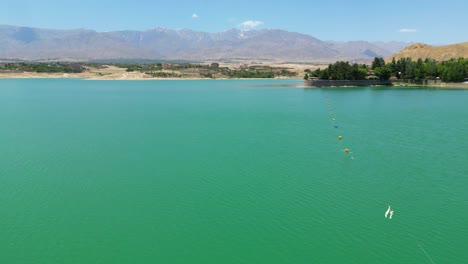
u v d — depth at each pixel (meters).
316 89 193.88
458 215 40.56
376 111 110.69
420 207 42.41
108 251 34.16
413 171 53.81
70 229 37.69
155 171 53.66
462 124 88.75
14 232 37.09
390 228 37.94
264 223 38.81
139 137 74.94
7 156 60.94
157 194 45.69
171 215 40.50
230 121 94.31
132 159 59.44
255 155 61.47
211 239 36.00
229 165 56.25
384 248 34.59
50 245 35.00
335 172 53.31
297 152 63.56
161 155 61.59
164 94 172.25
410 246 34.97
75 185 48.53
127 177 51.28
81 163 57.41
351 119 96.56
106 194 45.72
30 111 112.12
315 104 129.25
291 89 196.62
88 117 100.81
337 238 36.19
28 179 50.53
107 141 71.44
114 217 40.03
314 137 75.06
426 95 156.25
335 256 33.53
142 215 40.47
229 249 34.44
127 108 120.31
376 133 78.88
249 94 170.75
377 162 58.00
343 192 46.22
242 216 40.22
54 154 62.25
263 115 104.19
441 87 196.00
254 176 51.59
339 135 77.00
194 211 41.31
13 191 46.50
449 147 66.88
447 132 79.69
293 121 94.06
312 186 48.03
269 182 49.38
